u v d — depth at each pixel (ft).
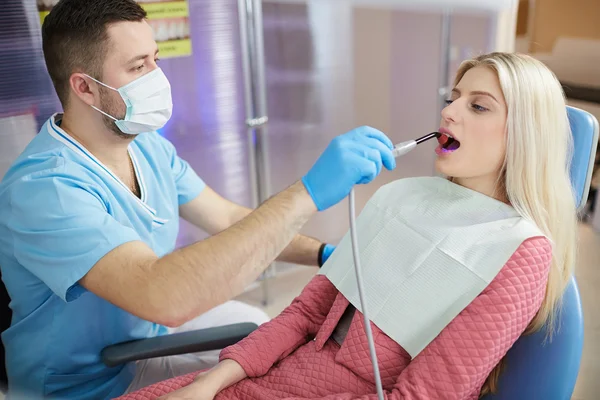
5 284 3.88
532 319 3.06
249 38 6.48
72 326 3.84
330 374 3.15
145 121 3.82
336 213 8.26
